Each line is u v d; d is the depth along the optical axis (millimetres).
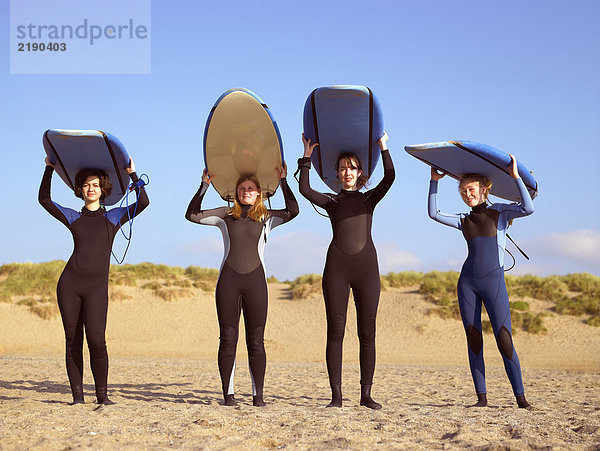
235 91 5184
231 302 5219
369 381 5293
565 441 3756
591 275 25531
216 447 3424
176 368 11148
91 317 5203
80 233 5289
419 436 3914
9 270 27922
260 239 5359
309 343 21500
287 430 4012
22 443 3428
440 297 24359
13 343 19953
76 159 5559
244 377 9508
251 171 5797
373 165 5871
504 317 5441
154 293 25891
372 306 5191
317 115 5426
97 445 3410
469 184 5629
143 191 5531
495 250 5488
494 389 7750
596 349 18938
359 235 5211
